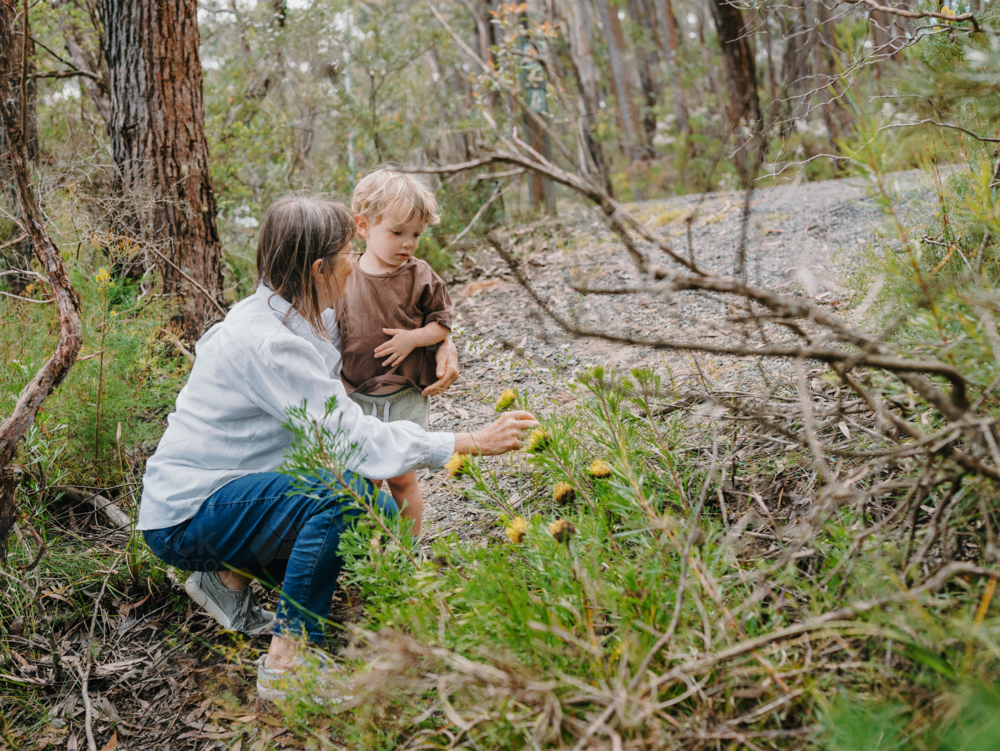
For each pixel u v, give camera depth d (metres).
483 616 1.51
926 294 1.46
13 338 3.22
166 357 3.79
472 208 5.77
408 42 7.83
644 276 1.46
